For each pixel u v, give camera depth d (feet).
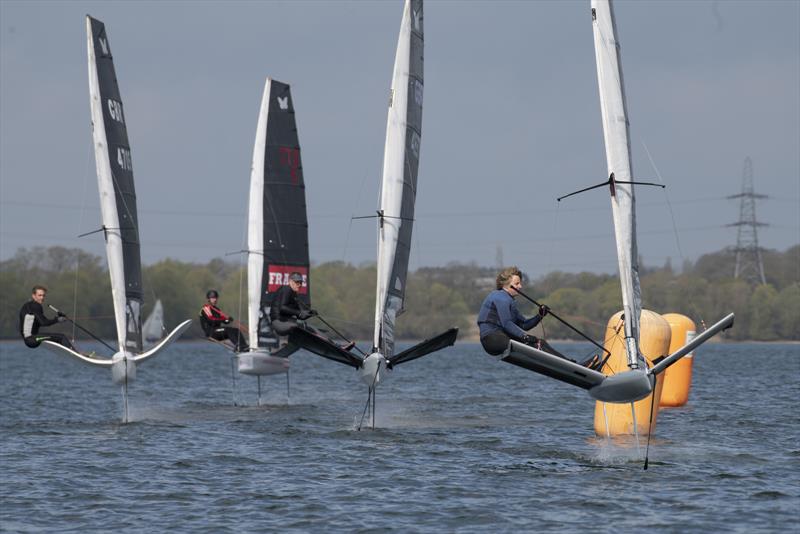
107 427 275.59
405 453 222.89
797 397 386.73
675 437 251.39
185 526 156.15
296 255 389.80
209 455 220.02
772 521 158.30
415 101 261.24
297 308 273.95
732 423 284.41
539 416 309.83
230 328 367.45
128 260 294.66
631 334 196.54
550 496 175.94
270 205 386.32
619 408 253.44
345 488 183.01
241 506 168.96
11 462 211.41
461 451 225.97
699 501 171.53
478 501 172.35
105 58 296.30
